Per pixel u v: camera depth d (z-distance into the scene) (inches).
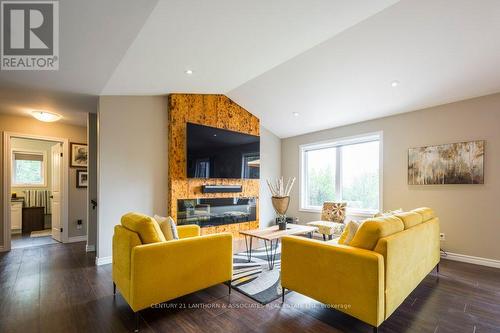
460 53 105.3
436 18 90.5
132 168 145.0
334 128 197.8
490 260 126.3
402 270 77.8
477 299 92.3
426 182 147.3
